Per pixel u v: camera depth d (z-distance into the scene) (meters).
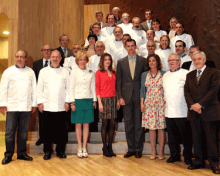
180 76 3.37
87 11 8.55
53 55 3.71
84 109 3.69
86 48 5.15
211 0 4.75
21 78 3.60
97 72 3.80
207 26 4.87
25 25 4.42
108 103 3.70
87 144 3.94
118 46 4.75
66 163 3.37
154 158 3.59
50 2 5.32
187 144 3.31
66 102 3.70
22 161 3.50
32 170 3.05
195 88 3.12
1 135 5.88
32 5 4.65
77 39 6.78
